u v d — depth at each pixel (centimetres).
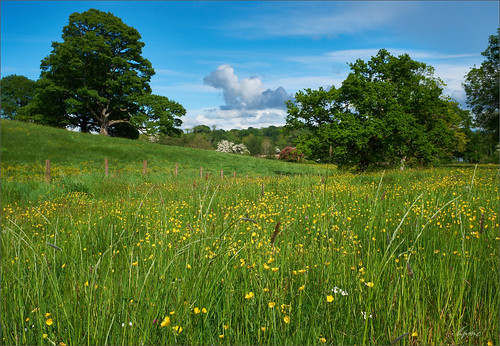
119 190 1375
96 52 5131
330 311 238
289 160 6494
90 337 214
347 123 2802
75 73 5216
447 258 298
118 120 5700
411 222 436
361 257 330
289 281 267
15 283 272
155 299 235
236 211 542
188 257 275
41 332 221
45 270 288
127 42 5616
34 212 721
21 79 6506
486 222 431
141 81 5525
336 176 1688
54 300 255
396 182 1238
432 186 994
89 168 2769
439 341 214
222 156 4538
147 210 629
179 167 3488
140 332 210
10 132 3425
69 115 5525
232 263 287
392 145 2848
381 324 228
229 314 239
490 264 292
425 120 3344
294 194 877
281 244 351
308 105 3052
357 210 559
